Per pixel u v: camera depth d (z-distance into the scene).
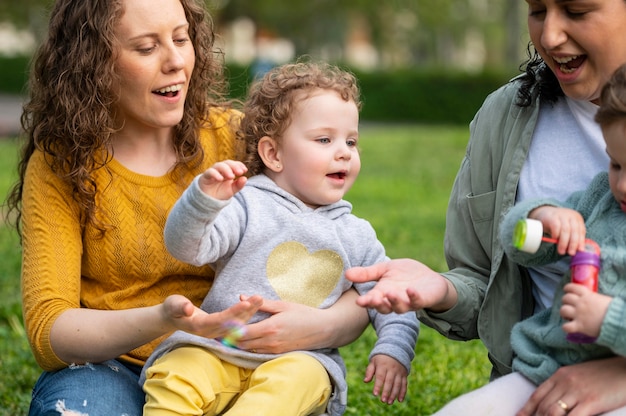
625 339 2.77
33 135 3.68
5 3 40.41
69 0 3.58
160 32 3.52
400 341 3.56
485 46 58.94
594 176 3.26
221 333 3.21
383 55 56.62
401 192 12.64
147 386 3.27
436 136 21.94
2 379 5.34
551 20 3.12
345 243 3.59
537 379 3.11
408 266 3.28
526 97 3.46
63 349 3.38
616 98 2.84
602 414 2.93
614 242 3.02
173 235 3.22
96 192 3.59
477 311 3.48
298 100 3.62
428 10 48.84
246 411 3.18
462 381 5.29
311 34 47.44
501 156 3.51
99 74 3.52
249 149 3.74
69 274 3.52
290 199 3.59
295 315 3.36
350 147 3.68
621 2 3.06
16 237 8.81
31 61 3.78
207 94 3.95
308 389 3.28
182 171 3.75
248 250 3.48
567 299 2.87
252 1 44.88
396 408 4.90
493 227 3.47
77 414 3.28
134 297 3.65
